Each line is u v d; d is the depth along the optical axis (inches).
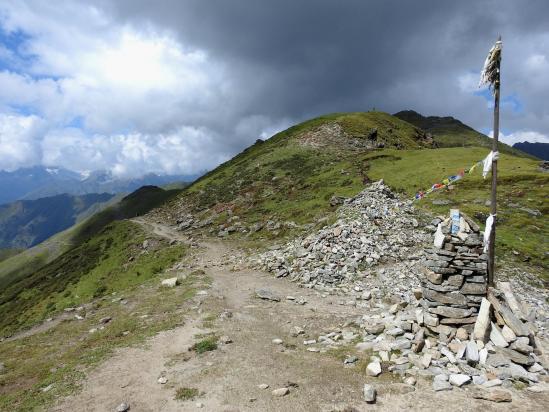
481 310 578.9
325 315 866.8
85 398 496.4
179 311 923.4
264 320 840.3
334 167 3988.7
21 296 3811.5
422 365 525.7
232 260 1889.8
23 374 632.4
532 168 3120.1
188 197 4859.7
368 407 442.0
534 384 473.7
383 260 1318.9
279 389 481.1
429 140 7229.3
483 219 2066.9
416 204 2439.7
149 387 517.0
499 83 626.2
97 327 924.6
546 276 1462.8
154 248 3358.8
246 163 5315.0
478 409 425.1
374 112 7460.6
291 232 2581.2
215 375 540.7
